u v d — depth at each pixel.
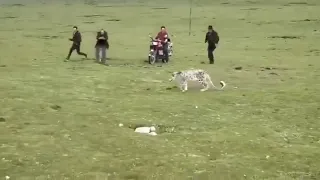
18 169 11.65
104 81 24.53
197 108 18.59
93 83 23.86
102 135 14.56
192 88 22.95
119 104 19.00
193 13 84.69
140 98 20.31
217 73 28.23
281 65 32.22
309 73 28.59
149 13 86.88
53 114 16.84
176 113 17.77
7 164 11.92
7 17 82.38
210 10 89.31
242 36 55.06
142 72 28.11
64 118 16.38
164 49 32.72
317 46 44.22
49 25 69.00
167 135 14.88
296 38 51.56
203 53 39.72
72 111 17.48
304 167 12.41
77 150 13.15
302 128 16.17
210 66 31.33
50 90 21.48
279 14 78.31
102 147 13.51
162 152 13.21
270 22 68.56
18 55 36.78
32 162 12.13
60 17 82.50
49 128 15.05
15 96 19.80
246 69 30.09
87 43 47.34
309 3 98.44
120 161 12.38
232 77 26.86
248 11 84.69
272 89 22.98
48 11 95.31
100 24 70.75
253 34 56.94
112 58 35.75
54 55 37.22
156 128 15.72
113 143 13.86
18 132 14.59
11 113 16.80
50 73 27.00
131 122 16.25
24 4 117.94
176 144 14.02
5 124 15.41
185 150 13.47
